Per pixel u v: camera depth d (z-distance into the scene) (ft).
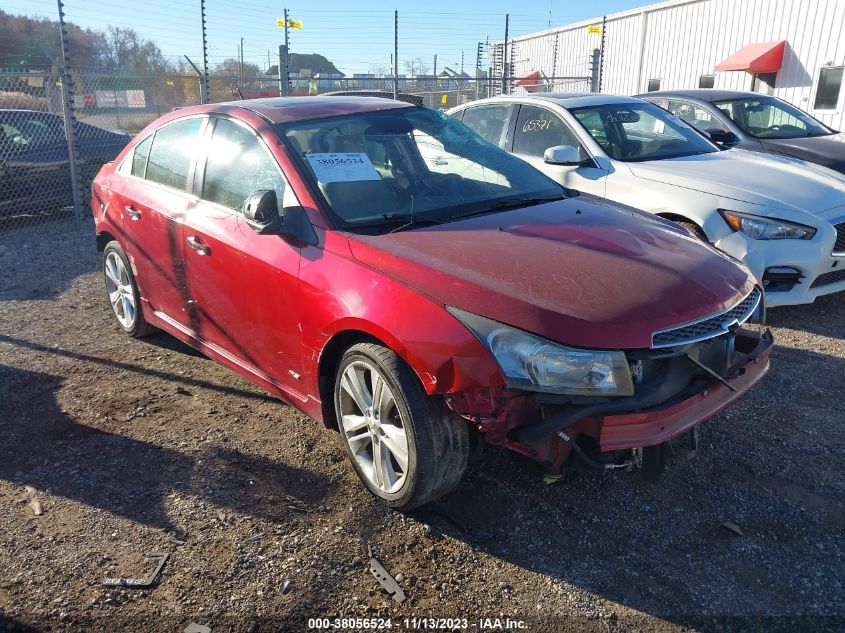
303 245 10.93
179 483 10.98
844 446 11.82
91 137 36.17
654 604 8.45
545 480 9.50
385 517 10.11
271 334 11.66
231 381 14.84
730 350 9.77
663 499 10.48
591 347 8.44
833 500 10.39
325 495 10.66
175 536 9.70
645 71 66.85
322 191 11.32
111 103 43.65
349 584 8.80
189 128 14.29
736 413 13.00
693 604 8.45
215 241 12.50
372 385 9.96
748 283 10.43
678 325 8.86
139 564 9.16
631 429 8.63
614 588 8.71
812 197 17.67
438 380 8.82
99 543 9.57
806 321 17.99
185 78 42.93
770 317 18.33
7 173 31.94
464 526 9.83
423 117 14.07
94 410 13.48
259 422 12.98
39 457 11.81
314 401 11.12
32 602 8.50
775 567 9.05
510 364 8.54
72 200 34.04
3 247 27.27
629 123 21.42
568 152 16.89
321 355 10.59
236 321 12.53
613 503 10.39
